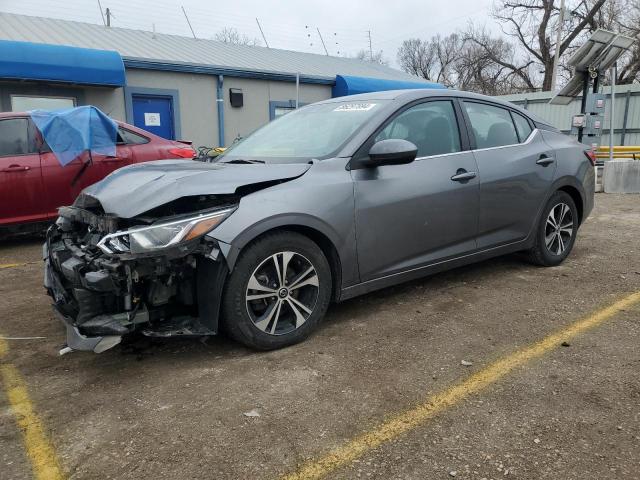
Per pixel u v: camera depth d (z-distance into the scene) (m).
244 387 2.87
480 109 4.50
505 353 3.23
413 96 4.05
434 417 2.56
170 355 3.29
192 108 14.01
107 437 2.45
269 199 3.18
